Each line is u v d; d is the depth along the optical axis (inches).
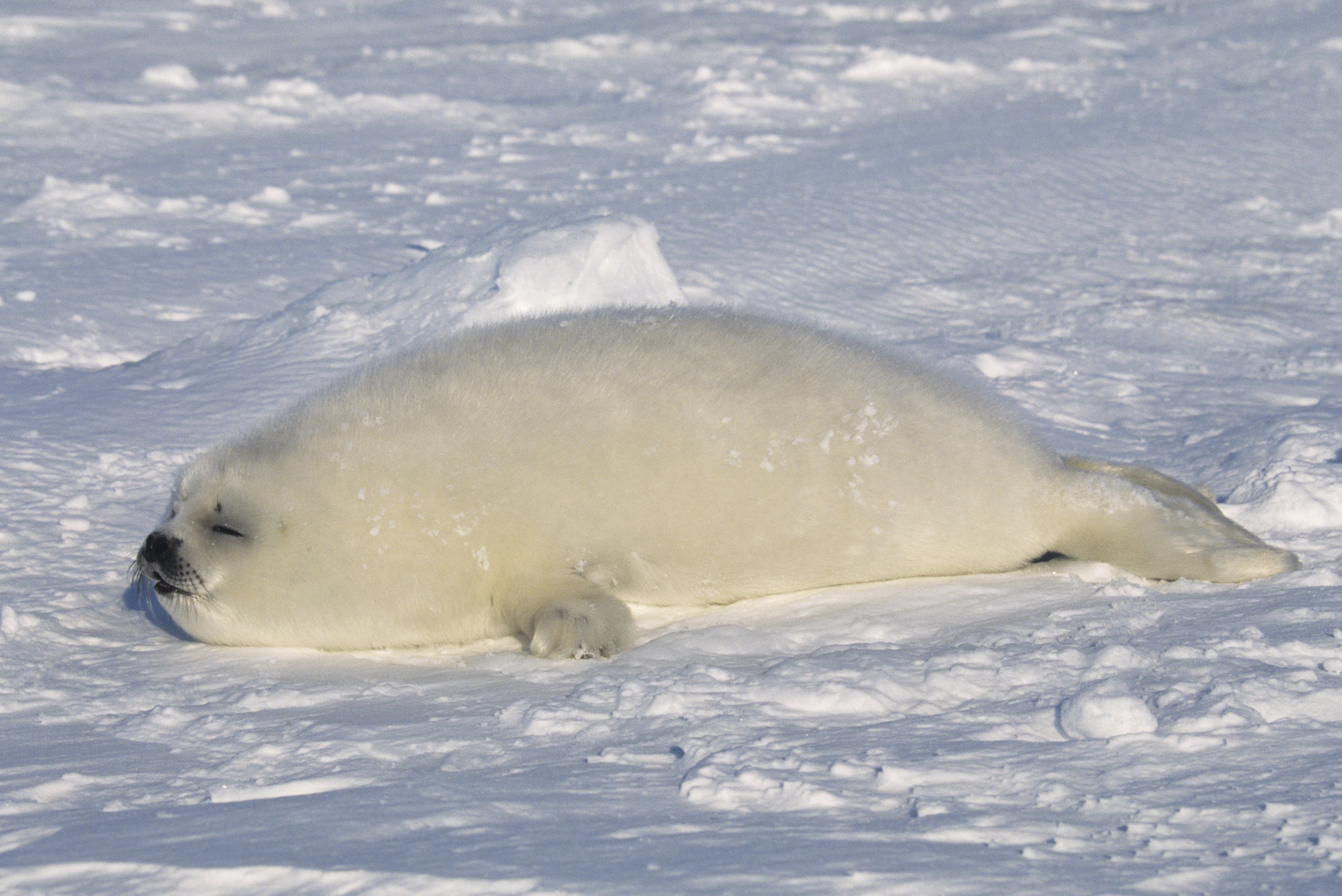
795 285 919.7
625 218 711.7
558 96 1846.7
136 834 197.8
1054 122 1565.0
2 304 822.5
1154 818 195.3
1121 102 1692.9
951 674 282.7
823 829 191.8
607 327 404.5
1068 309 888.3
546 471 366.3
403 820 197.3
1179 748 227.3
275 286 906.1
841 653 310.8
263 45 2288.4
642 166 1378.0
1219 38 2159.2
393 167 1375.5
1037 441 418.6
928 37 2316.7
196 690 321.1
